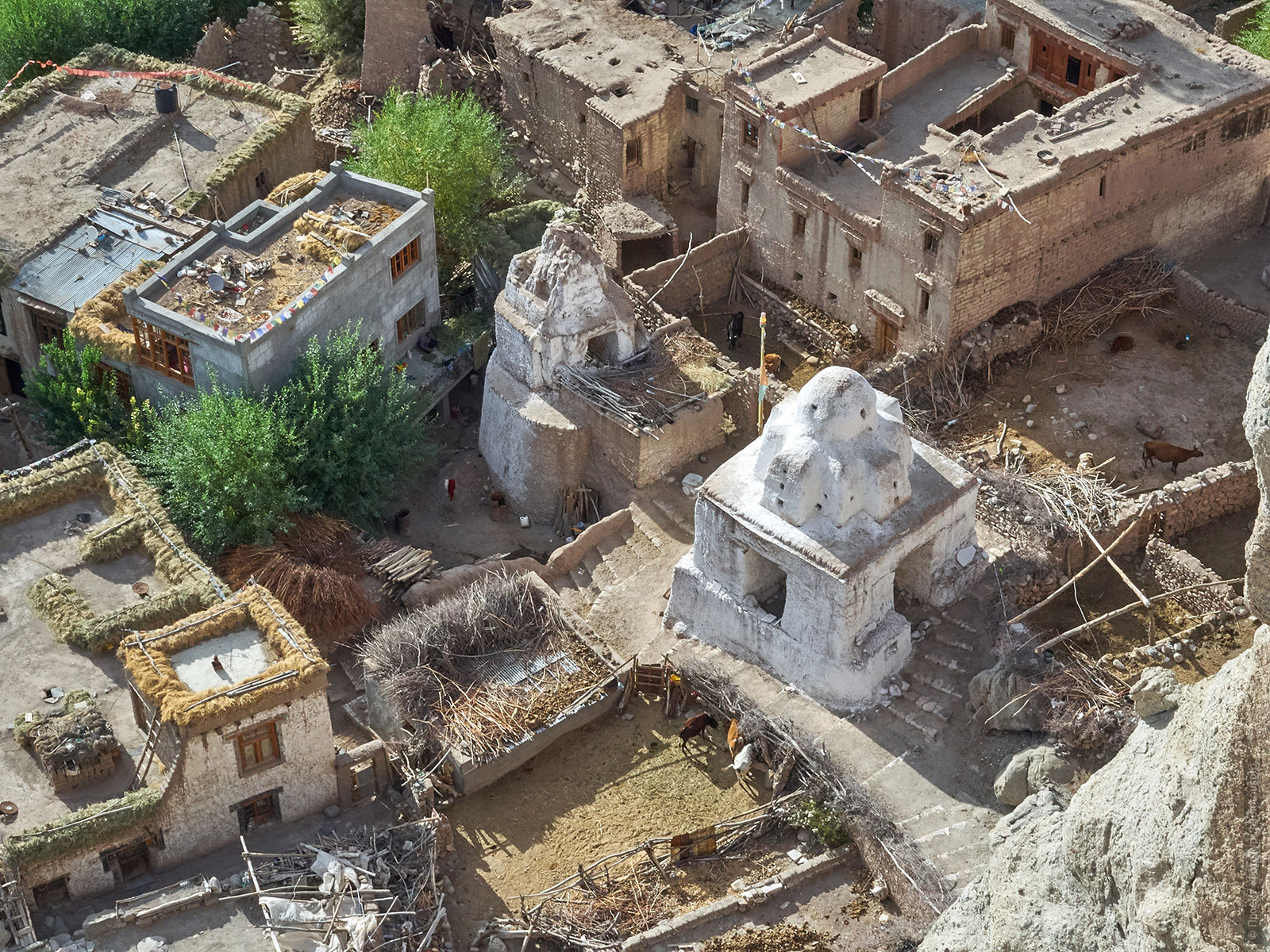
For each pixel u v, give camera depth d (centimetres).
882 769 4506
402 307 5944
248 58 7631
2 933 3928
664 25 6912
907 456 4675
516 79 6931
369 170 6494
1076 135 5722
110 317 5622
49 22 7088
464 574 5294
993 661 4675
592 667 4922
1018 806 4259
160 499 5059
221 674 4162
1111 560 4803
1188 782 2920
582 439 5509
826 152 6103
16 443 5947
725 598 4866
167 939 4000
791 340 6241
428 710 4800
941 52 6369
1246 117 5938
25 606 4572
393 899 4159
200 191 6278
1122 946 3188
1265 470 2747
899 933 4156
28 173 6319
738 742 4706
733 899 4325
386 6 7062
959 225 5384
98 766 4172
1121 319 5928
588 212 6788
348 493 5428
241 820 4256
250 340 5259
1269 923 2784
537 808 4678
